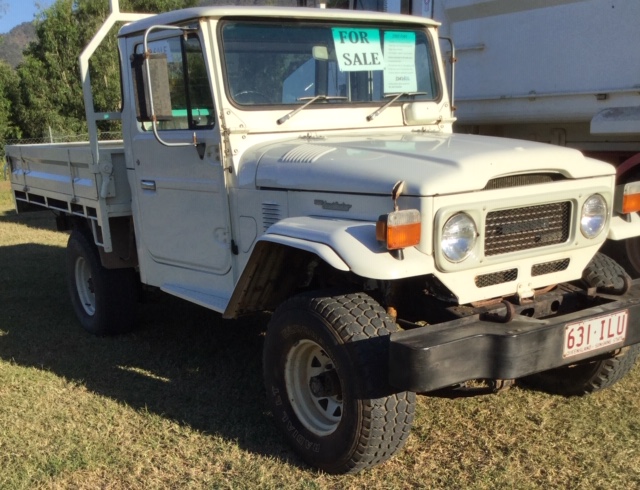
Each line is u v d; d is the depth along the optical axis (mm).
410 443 3424
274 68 3725
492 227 2963
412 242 2723
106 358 4801
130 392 4188
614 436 3420
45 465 3307
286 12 3711
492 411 3748
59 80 24766
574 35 5062
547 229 3139
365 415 2859
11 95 25281
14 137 24734
